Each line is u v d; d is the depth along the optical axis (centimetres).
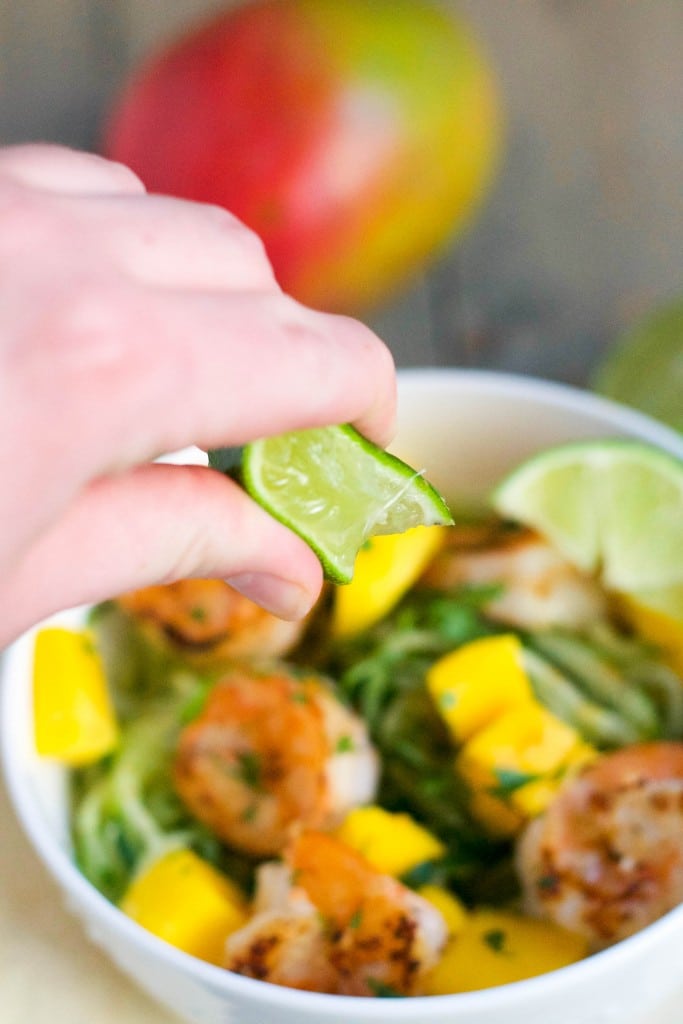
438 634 49
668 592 49
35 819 44
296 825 46
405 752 48
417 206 56
